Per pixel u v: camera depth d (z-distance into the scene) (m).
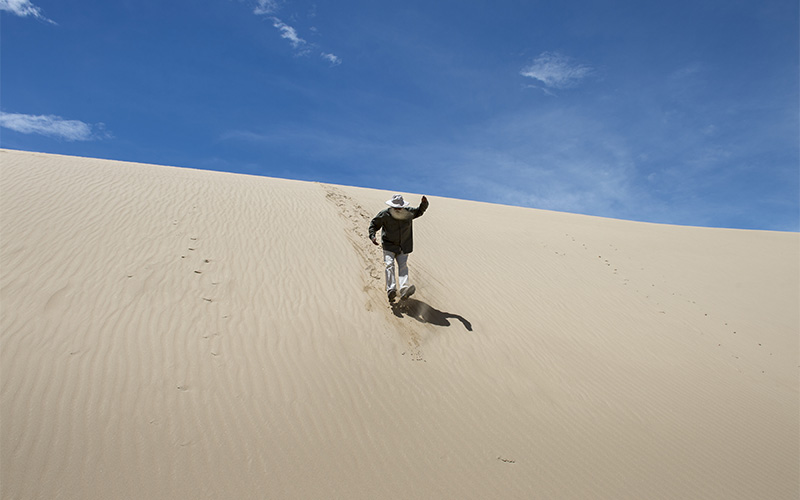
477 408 5.41
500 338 6.98
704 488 4.79
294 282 7.09
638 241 13.95
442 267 8.98
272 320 6.05
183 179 10.66
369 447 4.50
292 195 11.11
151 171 10.94
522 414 5.47
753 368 7.89
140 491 3.61
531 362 6.57
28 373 4.44
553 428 5.33
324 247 8.50
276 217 9.40
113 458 3.83
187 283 6.43
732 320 9.60
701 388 6.91
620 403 6.09
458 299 7.89
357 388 5.24
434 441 4.76
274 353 5.46
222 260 7.23
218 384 4.83
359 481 4.09
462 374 5.97
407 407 5.16
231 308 6.12
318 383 5.16
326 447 4.39
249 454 4.12
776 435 6.04
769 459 5.49
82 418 4.12
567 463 4.80
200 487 3.73
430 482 4.23
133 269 6.44
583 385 6.32
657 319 8.91
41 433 3.90
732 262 13.01
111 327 5.30
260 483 3.87
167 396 4.54
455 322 7.12
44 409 4.12
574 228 14.47
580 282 9.84
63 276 5.99
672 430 5.74
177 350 5.16
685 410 6.24
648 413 6.00
